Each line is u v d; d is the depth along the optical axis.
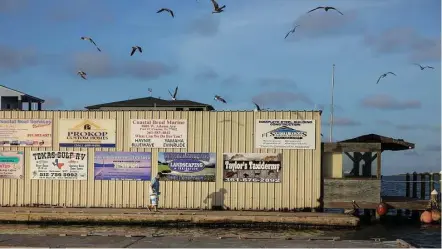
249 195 24.08
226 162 24.20
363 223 23.97
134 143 24.56
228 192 24.14
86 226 21.84
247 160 24.16
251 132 24.23
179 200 24.28
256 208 24.02
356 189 23.83
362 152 24.27
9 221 22.34
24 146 24.97
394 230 22.11
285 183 24.05
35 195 24.78
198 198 24.22
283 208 23.95
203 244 13.84
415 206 24.33
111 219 22.06
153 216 21.95
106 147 24.66
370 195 23.81
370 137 24.67
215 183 24.22
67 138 24.81
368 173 24.42
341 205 23.80
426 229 22.50
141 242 14.14
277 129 24.16
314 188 23.98
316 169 24.02
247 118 24.27
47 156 24.84
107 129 24.70
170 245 13.65
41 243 13.91
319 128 24.11
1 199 24.92
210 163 24.25
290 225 21.77
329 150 24.31
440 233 21.41
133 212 22.59
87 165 24.69
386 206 23.80
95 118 24.78
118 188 24.53
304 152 24.09
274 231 21.05
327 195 23.88
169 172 24.38
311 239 14.93
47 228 21.22
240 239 14.73
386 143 24.70
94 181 24.62
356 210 23.84
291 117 24.17
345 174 24.42
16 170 24.95
